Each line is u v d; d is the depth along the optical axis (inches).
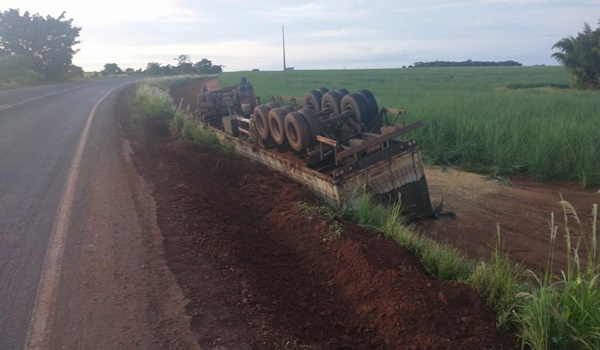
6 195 312.0
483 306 179.0
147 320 165.6
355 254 223.8
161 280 193.2
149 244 227.8
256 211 325.4
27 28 2133.4
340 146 332.8
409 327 167.9
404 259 229.3
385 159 323.9
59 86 1595.7
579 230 326.0
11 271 206.4
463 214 365.7
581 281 156.2
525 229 332.5
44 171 373.4
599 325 145.6
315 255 243.1
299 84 1692.9
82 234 244.5
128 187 323.0
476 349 155.5
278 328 165.2
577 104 714.8
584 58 1322.6
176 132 550.6
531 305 160.4
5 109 801.6
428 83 1664.6
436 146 529.0
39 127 597.9
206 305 175.2
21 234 246.7
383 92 1154.7
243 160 454.6
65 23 2226.9
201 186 338.0
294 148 367.9
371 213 288.2
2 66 1756.9
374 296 194.2
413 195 338.0
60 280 197.5
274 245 264.1
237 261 215.9
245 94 567.5
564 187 422.0
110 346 152.6
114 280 195.2
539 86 1464.1
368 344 168.1
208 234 243.3
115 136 529.0
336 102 404.5
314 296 206.1
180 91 1614.2
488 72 2416.3
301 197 322.7
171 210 275.3
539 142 462.3
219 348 149.0
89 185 331.6
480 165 493.4
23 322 168.6
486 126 526.3
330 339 166.7
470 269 220.2
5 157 422.6
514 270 222.1
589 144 445.1
